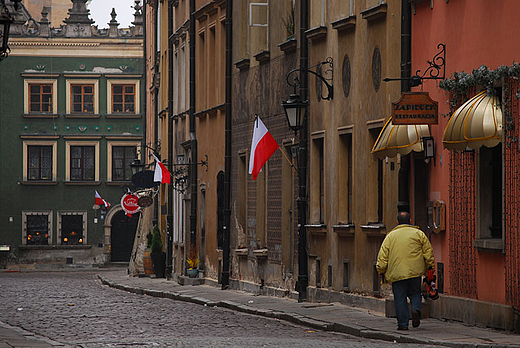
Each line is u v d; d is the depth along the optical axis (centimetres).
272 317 3119
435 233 2714
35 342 2259
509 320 2286
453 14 2605
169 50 6544
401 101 2547
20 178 9981
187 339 2219
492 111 2303
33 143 10012
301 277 3609
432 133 2709
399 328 2403
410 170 2828
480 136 2278
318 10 3562
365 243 3089
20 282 6322
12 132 9981
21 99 10012
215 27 5094
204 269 5328
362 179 3112
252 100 4394
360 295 3127
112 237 10131
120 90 10162
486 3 2428
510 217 2292
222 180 4969
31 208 9994
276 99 4053
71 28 10106
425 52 2758
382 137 2769
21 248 9925
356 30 3173
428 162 2741
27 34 10038
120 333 2594
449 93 2605
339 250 3309
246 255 4459
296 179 3750
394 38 2905
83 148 10106
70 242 10038
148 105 9050
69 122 10081
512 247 2284
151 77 8562
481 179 2472
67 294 4706
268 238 4116
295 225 3753
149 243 6925
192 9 5591
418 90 2789
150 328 2744
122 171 10144
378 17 2992
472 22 2502
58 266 9962
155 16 7769
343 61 3288
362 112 3119
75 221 10056
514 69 2256
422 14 2777
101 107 10119
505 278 2314
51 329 2756
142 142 9588
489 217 2473
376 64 3014
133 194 7475
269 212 4112
